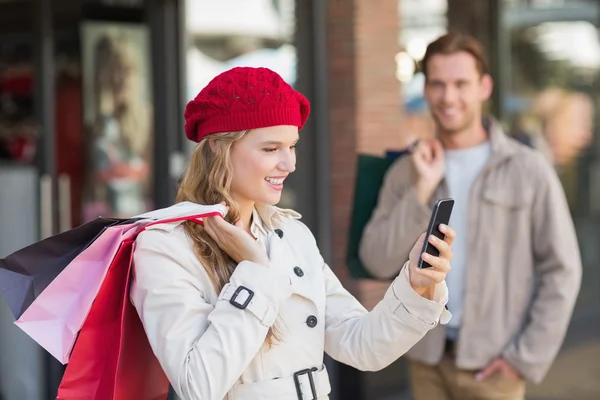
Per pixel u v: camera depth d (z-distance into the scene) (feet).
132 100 20.06
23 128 19.47
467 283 12.63
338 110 20.26
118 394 8.05
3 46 19.38
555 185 12.78
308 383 8.19
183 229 8.07
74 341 7.82
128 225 7.90
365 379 20.52
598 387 23.79
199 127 8.36
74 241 8.04
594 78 31.78
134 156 20.10
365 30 20.13
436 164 12.74
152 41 20.03
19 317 7.87
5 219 19.13
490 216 12.67
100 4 19.61
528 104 28.76
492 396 12.76
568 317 12.67
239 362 7.48
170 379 7.61
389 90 20.72
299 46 20.38
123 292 7.93
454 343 12.81
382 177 13.58
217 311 7.61
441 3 23.56
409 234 12.66
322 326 8.50
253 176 8.12
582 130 31.99
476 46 13.04
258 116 7.99
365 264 13.35
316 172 20.45
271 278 7.73
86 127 19.57
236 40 20.35
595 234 34.32
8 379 19.20
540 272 12.85
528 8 28.37
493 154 12.78
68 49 19.26
